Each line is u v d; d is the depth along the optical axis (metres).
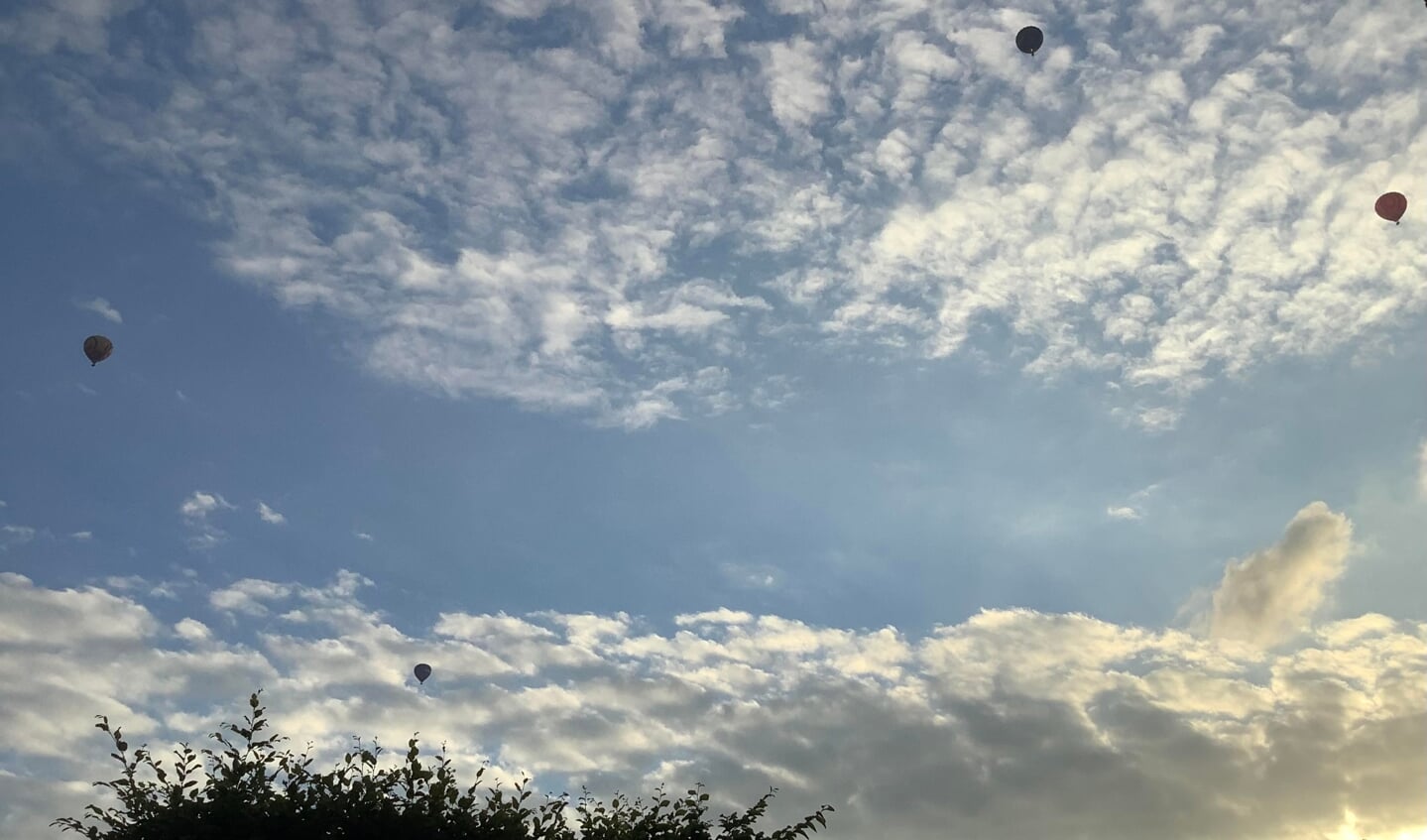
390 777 21.11
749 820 22.73
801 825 22.55
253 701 21.02
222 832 19.59
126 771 20.09
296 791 20.47
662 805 23.00
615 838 22.28
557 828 22.27
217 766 20.45
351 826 20.12
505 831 21.12
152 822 19.47
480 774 21.81
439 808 20.84
